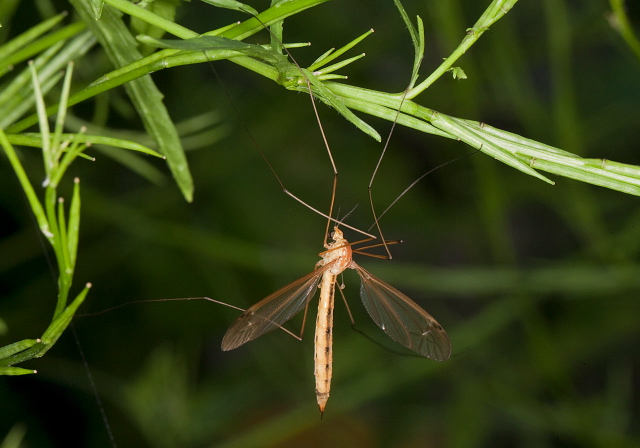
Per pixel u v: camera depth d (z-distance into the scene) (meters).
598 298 0.33
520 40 0.31
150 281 0.31
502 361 0.32
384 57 0.32
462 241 0.35
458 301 0.35
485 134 0.21
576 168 0.21
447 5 0.27
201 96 0.31
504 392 0.30
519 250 0.36
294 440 0.30
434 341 0.24
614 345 0.34
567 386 0.30
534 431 0.31
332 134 0.33
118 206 0.29
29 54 0.21
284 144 0.33
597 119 0.32
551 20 0.27
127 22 0.23
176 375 0.28
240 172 0.32
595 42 0.31
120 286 0.31
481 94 0.30
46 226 0.18
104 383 0.28
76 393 0.30
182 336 0.31
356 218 0.33
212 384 0.30
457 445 0.30
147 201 0.30
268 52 0.21
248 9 0.21
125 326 0.31
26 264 0.30
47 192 0.18
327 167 0.33
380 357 0.30
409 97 0.21
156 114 0.22
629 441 0.29
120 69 0.21
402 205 0.33
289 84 0.21
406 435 0.31
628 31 0.22
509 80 0.29
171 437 0.28
